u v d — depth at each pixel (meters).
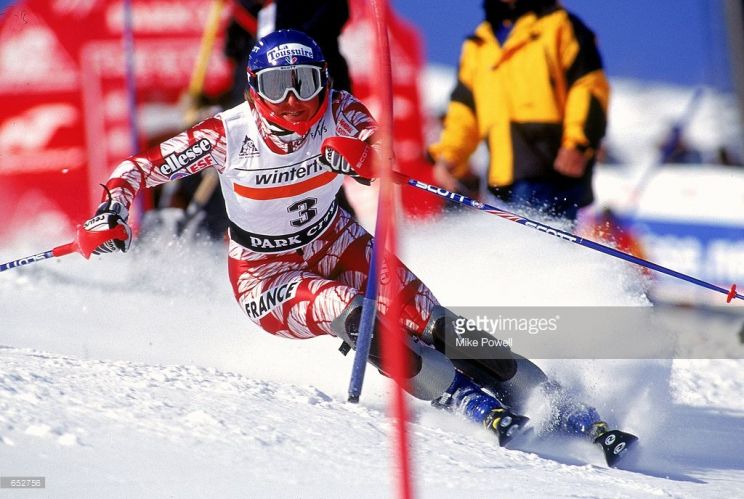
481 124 24.81
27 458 9.25
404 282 13.76
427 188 13.28
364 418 12.64
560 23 23.84
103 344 18.39
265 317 14.16
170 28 28.02
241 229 14.02
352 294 13.21
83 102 28.94
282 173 13.45
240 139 13.22
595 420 13.31
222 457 10.09
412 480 10.16
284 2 23.56
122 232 12.74
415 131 26.67
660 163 25.09
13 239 28.98
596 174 25.28
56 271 25.33
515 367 13.51
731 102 24.09
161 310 21.55
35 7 28.77
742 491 12.09
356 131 13.62
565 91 23.89
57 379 11.86
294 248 14.14
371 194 27.02
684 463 13.86
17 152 29.19
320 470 10.13
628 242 24.66
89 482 8.90
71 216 29.19
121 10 28.62
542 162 24.09
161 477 9.26
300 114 12.91
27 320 20.45
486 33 24.53
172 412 11.24
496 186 24.56
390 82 12.34
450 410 13.35
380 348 12.84
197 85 27.53
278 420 11.67
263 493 9.18
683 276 13.53
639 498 10.70
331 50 23.91
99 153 29.02
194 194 26.50
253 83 12.88
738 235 24.75
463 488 10.16
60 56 28.97
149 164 13.23
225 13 27.06
